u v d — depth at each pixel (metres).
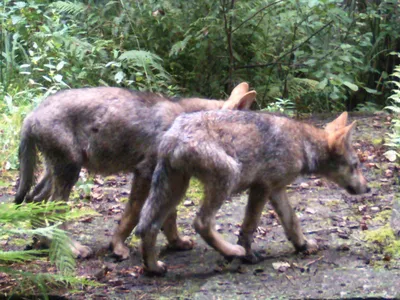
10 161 7.17
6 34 9.56
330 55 9.04
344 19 8.99
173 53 9.06
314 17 9.04
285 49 9.44
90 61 8.76
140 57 8.32
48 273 4.72
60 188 5.07
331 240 5.39
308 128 5.17
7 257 4.55
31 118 5.07
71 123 5.04
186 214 5.98
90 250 5.18
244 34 9.18
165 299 4.50
